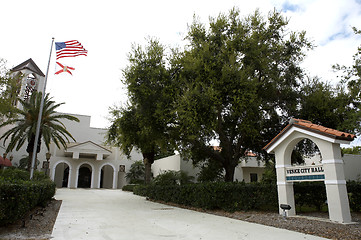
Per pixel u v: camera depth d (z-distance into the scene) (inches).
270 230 283.9
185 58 512.1
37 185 377.1
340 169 314.3
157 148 900.0
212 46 511.5
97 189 1417.3
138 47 554.3
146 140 668.7
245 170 1154.0
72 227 297.7
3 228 273.6
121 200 684.1
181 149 687.1
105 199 708.0
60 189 1251.8
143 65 540.7
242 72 458.0
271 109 541.6
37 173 786.2
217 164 767.7
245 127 484.7
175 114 496.1
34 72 1359.5
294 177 358.0
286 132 368.8
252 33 522.9
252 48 496.4
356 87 494.3
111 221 341.4
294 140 364.5
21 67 1357.0
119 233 268.8
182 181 921.5
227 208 412.2
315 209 459.5
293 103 541.0
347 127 471.2
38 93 897.5
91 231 277.4
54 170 1437.0
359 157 866.1
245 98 447.8
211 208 439.2
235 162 587.5
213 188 433.1
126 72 550.6
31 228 285.0
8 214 260.5
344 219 297.7
